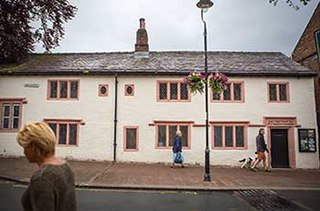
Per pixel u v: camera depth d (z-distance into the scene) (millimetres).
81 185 12227
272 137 19828
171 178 14211
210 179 13891
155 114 19953
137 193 11305
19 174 14039
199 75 14234
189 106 19922
